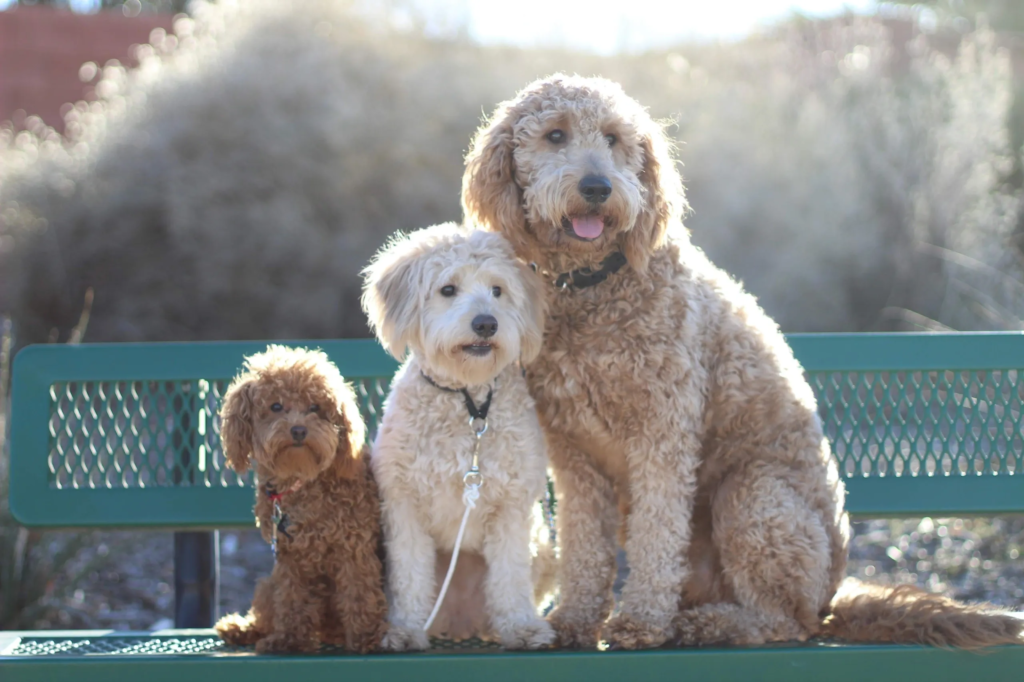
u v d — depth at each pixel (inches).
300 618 137.1
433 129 440.5
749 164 453.7
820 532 143.7
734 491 147.4
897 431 256.2
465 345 136.1
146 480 209.8
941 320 395.5
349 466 136.8
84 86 571.2
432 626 147.6
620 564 234.1
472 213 157.2
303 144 425.4
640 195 147.0
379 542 142.7
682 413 144.0
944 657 132.7
